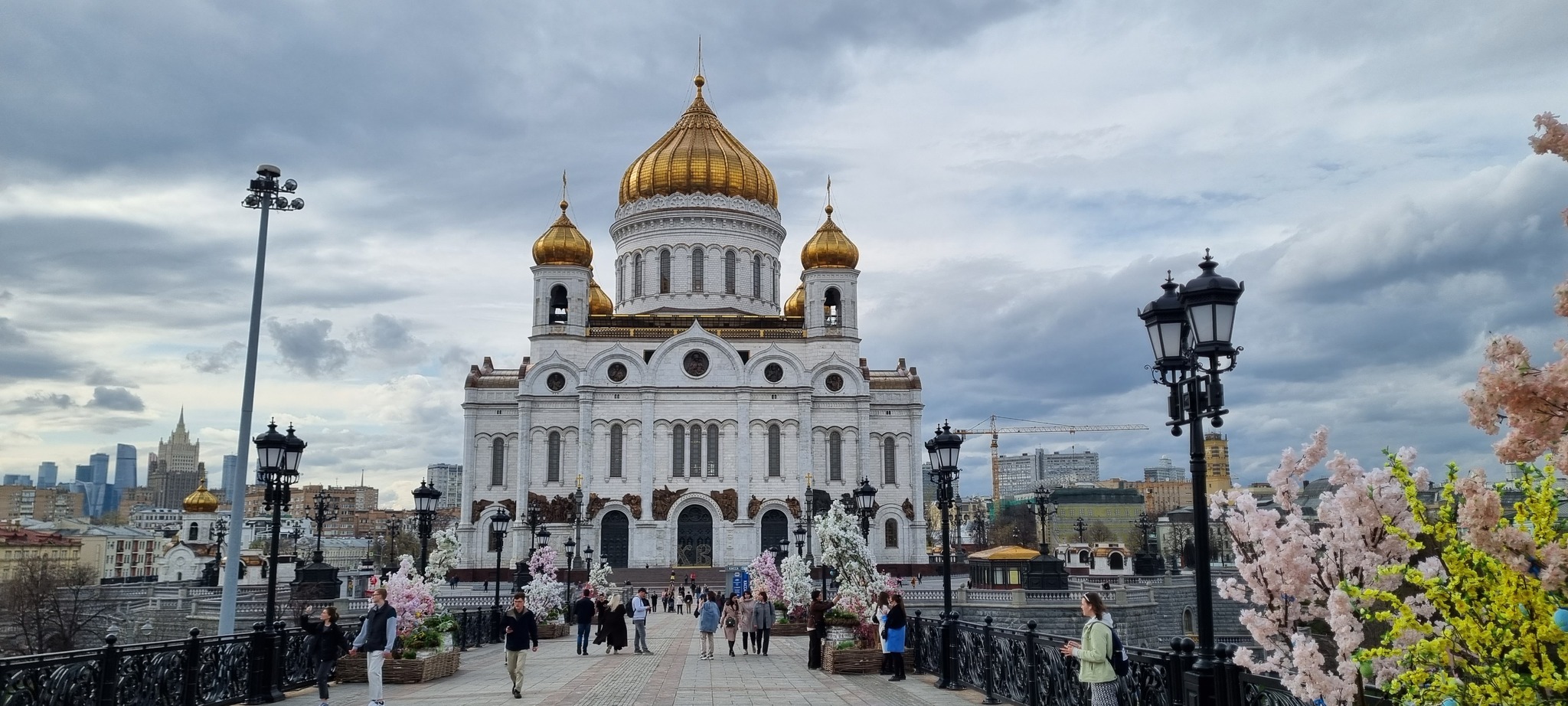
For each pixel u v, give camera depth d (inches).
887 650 1254.3
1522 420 394.3
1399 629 473.4
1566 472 379.2
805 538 3462.1
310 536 6702.8
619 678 1309.1
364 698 1101.1
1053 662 863.1
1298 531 674.2
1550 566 417.1
